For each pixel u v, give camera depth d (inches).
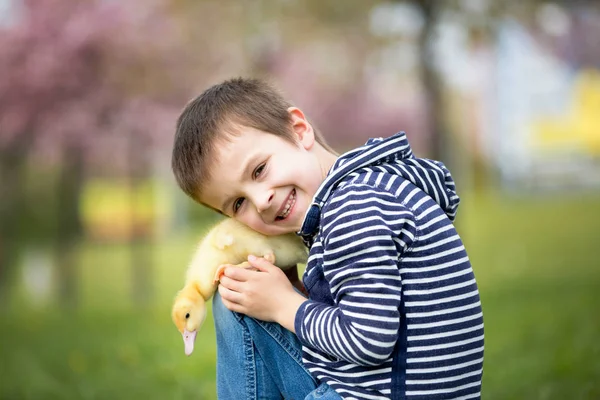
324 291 71.2
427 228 68.5
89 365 207.2
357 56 423.8
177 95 403.9
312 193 76.0
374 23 361.1
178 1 378.3
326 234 68.6
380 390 66.8
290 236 78.7
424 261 67.6
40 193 523.2
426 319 66.8
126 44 383.9
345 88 581.6
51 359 228.4
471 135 1007.0
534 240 514.3
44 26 382.3
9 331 334.6
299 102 526.3
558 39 375.9
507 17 311.0
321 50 447.2
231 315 75.1
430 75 323.9
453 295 67.9
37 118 391.5
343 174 71.6
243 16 367.2
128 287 527.2
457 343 67.4
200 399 147.3
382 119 675.4
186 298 75.2
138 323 302.8
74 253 460.4
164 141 404.8
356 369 68.1
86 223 724.7
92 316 362.6
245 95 78.9
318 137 81.9
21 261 553.0
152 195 639.1
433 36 314.0
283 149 76.1
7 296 479.8
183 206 908.6
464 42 323.3
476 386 69.0
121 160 442.3
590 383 127.4
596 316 205.0
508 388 131.6
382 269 65.1
